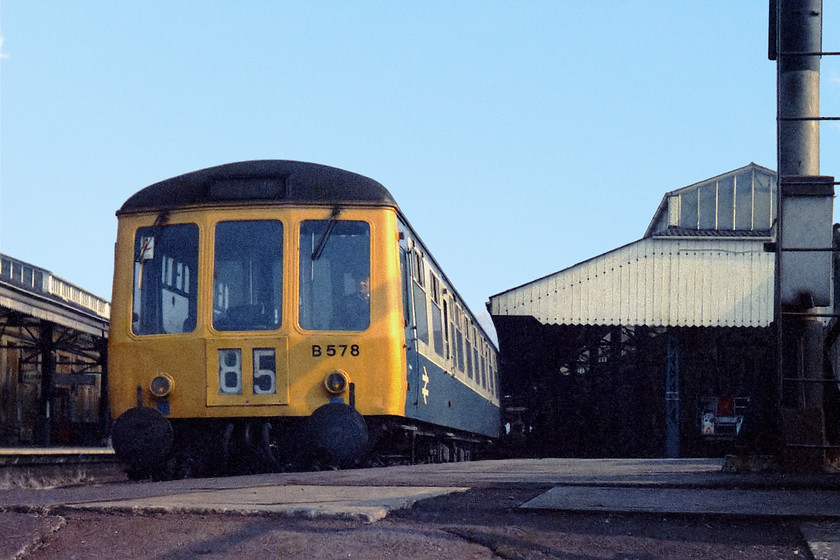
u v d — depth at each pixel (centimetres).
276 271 989
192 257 1003
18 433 2966
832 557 326
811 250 604
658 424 3356
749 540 368
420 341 1176
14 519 405
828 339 655
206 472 1002
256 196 1003
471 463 1155
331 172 1024
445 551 346
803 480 547
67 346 3147
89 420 3606
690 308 2833
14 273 2719
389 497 464
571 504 440
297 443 975
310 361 972
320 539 357
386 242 1007
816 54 620
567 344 3362
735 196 3148
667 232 2872
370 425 1005
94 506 427
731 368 3234
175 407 980
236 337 977
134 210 1027
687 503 444
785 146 628
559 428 3456
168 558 340
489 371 2522
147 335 1000
